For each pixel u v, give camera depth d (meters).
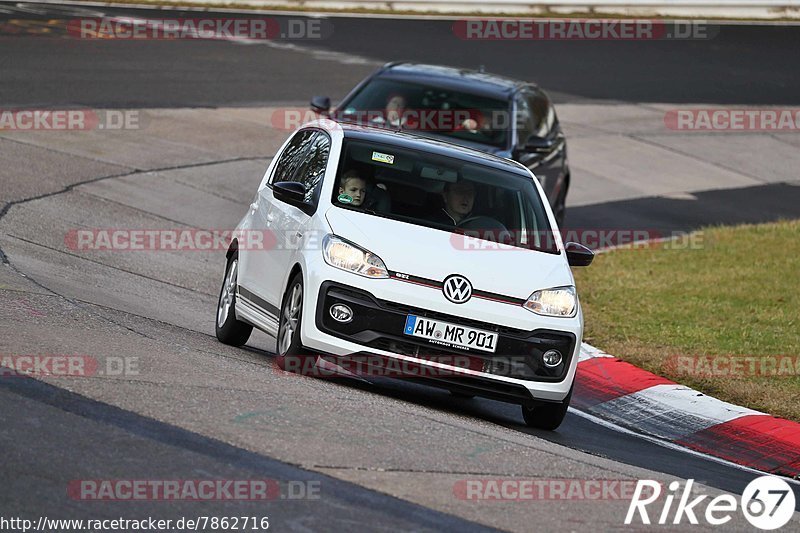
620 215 68.31
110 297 37.56
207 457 21.47
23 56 80.06
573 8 128.50
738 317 46.62
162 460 21.00
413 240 29.78
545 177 54.56
